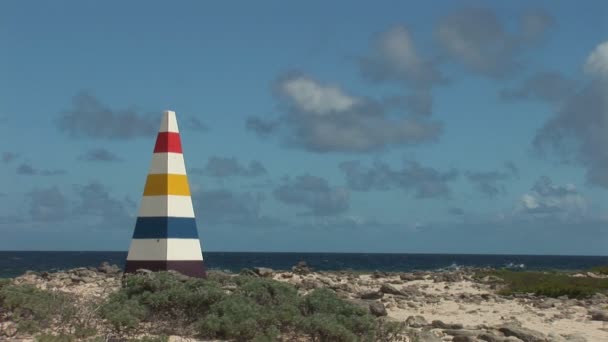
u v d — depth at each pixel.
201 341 12.12
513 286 28.86
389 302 21.23
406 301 21.69
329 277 31.05
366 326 12.64
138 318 12.84
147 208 20.30
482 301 23.27
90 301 14.31
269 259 142.12
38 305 12.95
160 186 20.30
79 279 24.62
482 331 14.83
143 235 20.14
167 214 20.00
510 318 18.19
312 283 24.81
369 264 107.44
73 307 13.34
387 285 24.11
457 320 17.67
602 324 17.89
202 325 12.48
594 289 27.70
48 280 26.17
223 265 92.88
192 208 20.62
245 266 89.06
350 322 12.61
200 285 14.23
